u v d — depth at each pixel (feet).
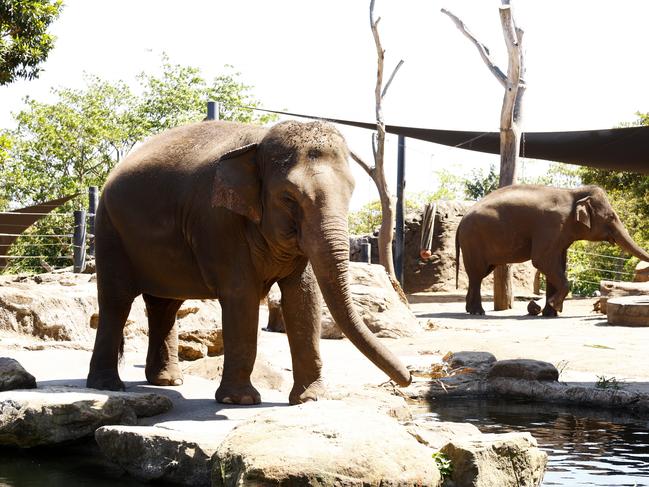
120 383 25.68
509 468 18.72
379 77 75.87
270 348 37.47
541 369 32.58
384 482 16.12
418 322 50.08
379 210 159.53
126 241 25.64
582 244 132.77
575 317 61.00
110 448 20.31
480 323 55.83
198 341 35.17
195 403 24.03
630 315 53.31
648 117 113.80
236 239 23.03
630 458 22.33
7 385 23.85
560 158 72.59
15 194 147.64
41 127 156.35
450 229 89.20
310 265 23.73
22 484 19.31
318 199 20.79
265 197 22.03
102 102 171.42
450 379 33.47
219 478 16.84
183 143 25.08
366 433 16.92
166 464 19.39
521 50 71.82
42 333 36.60
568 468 21.20
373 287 47.88
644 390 30.63
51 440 21.63
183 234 24.23
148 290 25.89
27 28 71.36
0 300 36.24
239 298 23.11
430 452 18.57
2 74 72.13
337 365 35.12
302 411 18.07
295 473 15.81
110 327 25.82
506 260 64.69
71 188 146.20
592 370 35.81
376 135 75.15
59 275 52.21
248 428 17.44
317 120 22.02
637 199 112.06
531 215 63.57
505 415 28.78
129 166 25.71
